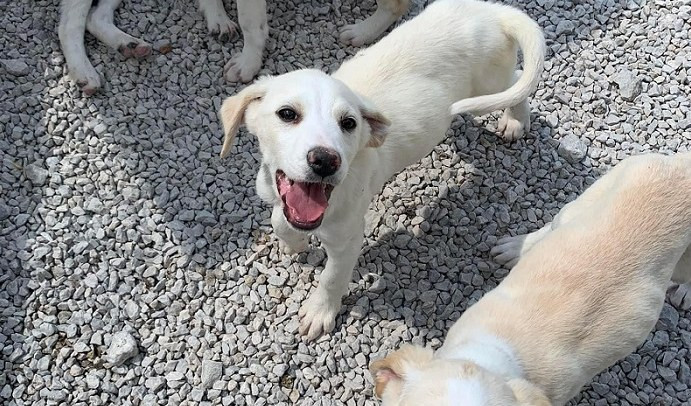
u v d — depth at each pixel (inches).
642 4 41.0
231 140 27.1
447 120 31.1
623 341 25.1
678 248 25.7
